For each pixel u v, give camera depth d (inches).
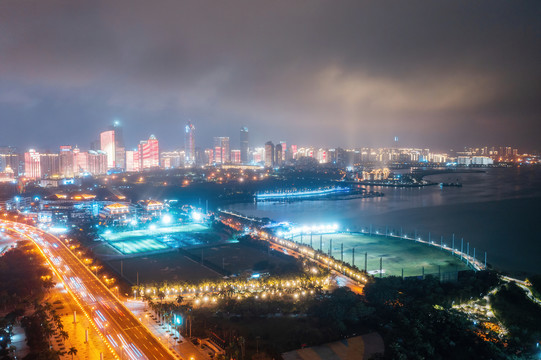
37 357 7711.6
